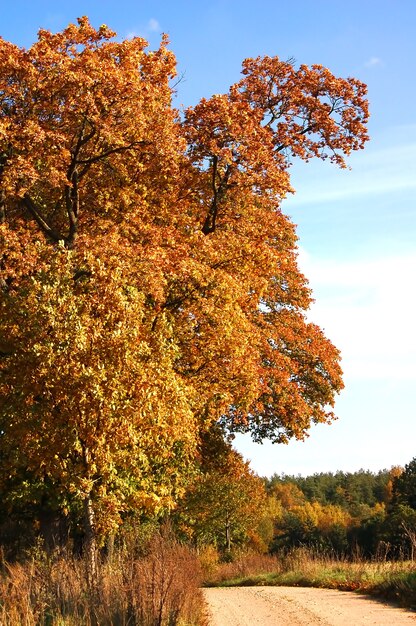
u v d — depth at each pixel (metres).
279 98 28.19
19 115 22.27
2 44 21.67
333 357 31.52
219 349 21.59
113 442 14.12
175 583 12.00
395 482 58.84
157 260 20.47
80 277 16.58
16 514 24.56
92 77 21.80
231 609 15.06
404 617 12.02
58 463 14.43
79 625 10.33
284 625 12.23
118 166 24.09
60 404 14.14
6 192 22.70
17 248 20.88
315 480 164.38
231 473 34.31
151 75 24.55
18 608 10.91
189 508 42.47
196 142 25.05
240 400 22.81
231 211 26.34
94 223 24.16
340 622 11.98
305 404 29.19
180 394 15.23
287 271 31.36
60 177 21.86
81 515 22.72
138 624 10.17
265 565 29.69
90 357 14.02
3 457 18.84
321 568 21.86
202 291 21.62
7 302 15.76
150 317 16.05
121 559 12.98
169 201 25.58
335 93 27.98
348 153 28.00
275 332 30.02
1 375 15.13
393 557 19.08
